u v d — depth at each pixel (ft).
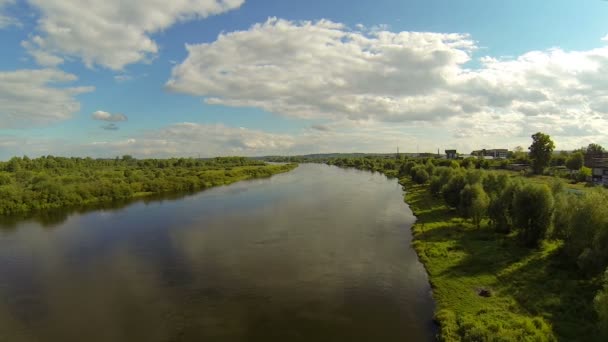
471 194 172.14
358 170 646.74
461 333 78.33
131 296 107.14
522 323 75.46
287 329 86.28
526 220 130.21
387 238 160.76
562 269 107.96
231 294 106.11
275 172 597.52
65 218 235.81
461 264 119.75
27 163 480.64
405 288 107.34
